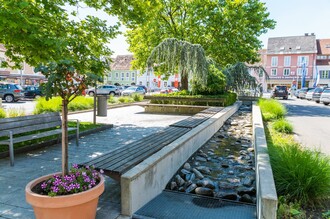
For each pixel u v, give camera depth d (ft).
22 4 13.38
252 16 64.95
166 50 47.98
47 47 15.87
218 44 63.41
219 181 15.25
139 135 25.61
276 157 13.02
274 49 191.21
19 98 74.33
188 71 48.21
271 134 27.20
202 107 45.37
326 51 186.60
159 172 12.95
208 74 50.52
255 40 67.56
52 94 9.04
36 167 15.67
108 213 10.28
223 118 33.30
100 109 30.53
